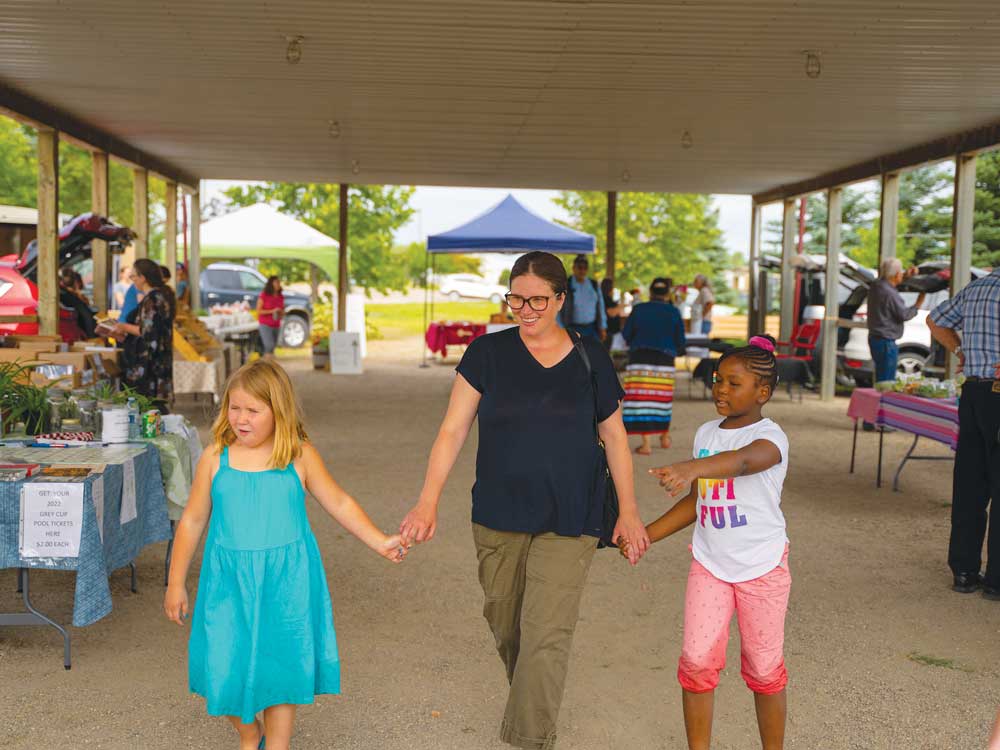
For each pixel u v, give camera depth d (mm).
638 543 3236
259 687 3029
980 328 5246
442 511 7094
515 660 3467
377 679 4059
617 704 3875
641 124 11266
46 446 4840
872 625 4832
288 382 3137
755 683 3160
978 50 7719
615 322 16438
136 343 8906
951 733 3643
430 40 7777
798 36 7438
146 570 5473
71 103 10602
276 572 3074
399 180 17344
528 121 11250
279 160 14922
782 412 13234
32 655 4219
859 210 33094
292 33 7660
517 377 3250
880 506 7539
